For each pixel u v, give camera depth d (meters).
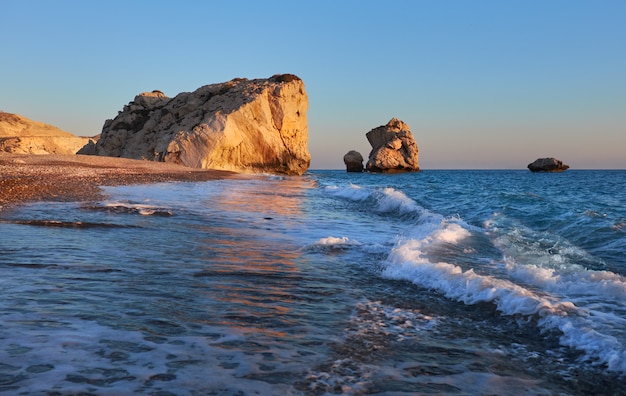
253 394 2.23
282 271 5.50
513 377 2.76
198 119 50.41
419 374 2.70
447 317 3.96
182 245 6.88
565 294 4.80
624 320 3.88
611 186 36.81
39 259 5.19
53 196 12.11
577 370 2.92
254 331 3.24
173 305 3.73
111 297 3.81
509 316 4.01
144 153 50.09
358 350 3.02
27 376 2.22
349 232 9.52
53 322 3.06
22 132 129.50
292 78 54.62
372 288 4.89
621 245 7.82
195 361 2.59
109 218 9.14
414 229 10.03
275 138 51.38
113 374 2.32
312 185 29.78
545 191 28.06
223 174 36.16
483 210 14.19
